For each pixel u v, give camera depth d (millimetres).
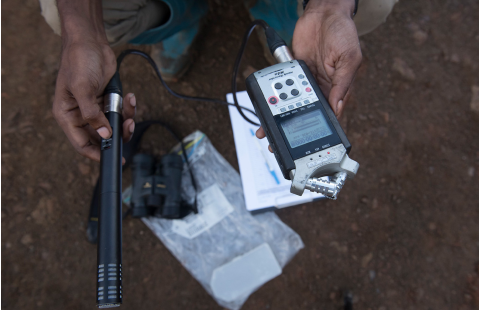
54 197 1588
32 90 1643
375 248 1565
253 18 1562
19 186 1595
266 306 1530
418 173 1602
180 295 1536
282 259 1545
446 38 1683
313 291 1541
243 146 1562
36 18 1677
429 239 1567
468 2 1699
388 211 1583
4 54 1663
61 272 1553
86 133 959
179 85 1661
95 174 1598
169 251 1552
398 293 1545
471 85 1649
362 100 1639
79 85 842
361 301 1542
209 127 1620
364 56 1669
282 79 896
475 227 1572
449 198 1588
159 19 1343
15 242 1568
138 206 1416
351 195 1588
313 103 873
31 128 1622
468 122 1629
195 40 1619
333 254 1561
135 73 1649
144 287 1541
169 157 1439
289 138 841
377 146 1613
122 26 1166
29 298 1538
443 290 1542
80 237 1567
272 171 1524
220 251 1541
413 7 1684
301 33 1042
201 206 1555
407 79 1654
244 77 1656
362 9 1185
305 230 1566
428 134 1623
